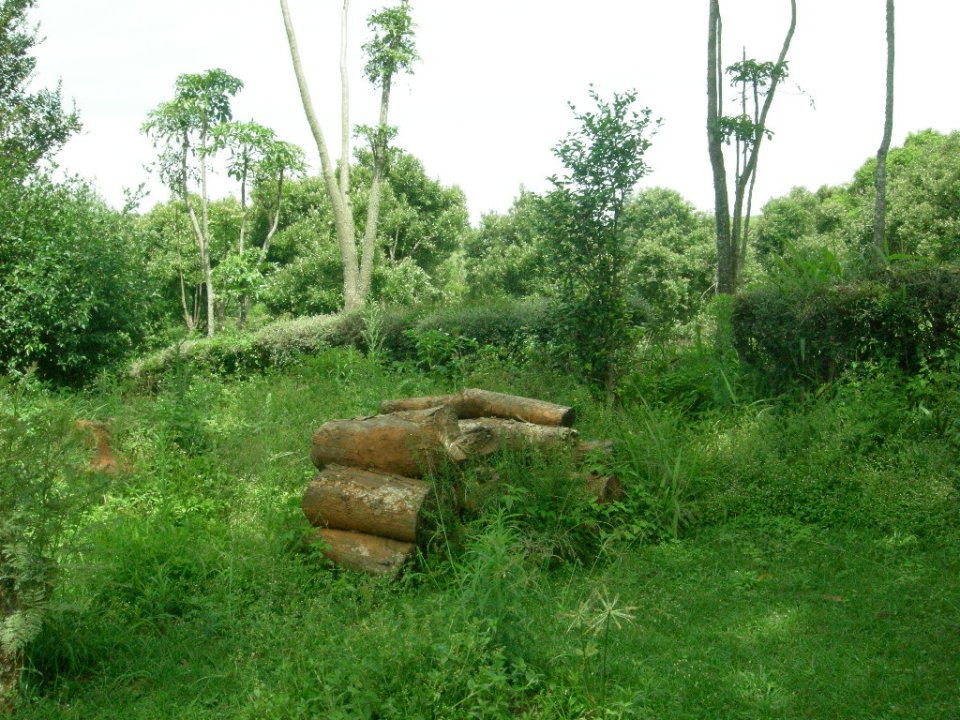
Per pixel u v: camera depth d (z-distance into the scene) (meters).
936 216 34.62
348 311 18.02
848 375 8.37
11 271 15.95
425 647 4.02
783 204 43.31
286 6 24.30
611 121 10.13
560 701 3.80
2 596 4.10
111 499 7.02
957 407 7.29
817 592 5.44
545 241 10.59
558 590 5.57
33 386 9.01
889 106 15.73
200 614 5.15
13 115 25.61
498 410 7.48
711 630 4.89
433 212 42.88
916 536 6.26
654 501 6.77
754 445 7.63
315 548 5.94
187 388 9.54
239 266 28.98
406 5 25.73
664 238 38.06
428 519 6.00
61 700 4.26
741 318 9.45
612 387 9.98
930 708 3.81
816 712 3.85
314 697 3.85
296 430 9.43
